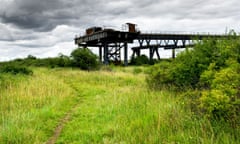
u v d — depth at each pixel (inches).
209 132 254.1
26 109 420.5
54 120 388.5
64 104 503.2
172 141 254.4
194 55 466.3
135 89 575.8
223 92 284.2
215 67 392.5
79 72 1112.8
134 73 1171.9
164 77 557.3
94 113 421.1
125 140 274.1
